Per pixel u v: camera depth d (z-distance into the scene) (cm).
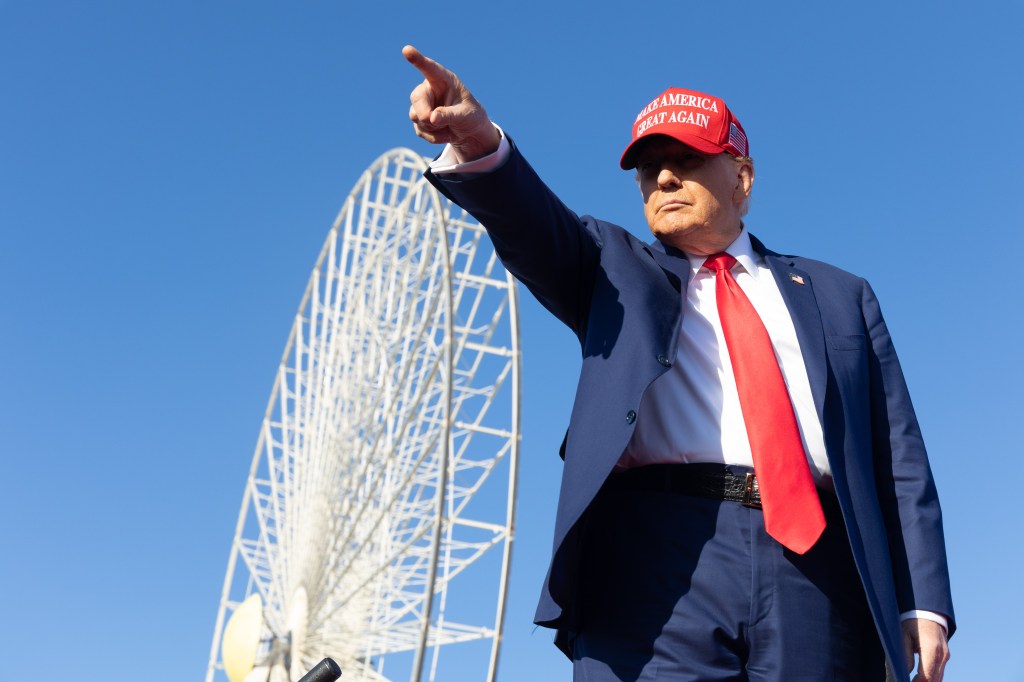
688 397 385
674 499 369
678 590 356
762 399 377
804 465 367
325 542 1989
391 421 1944
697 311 406
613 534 372
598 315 401
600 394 379
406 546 1848
